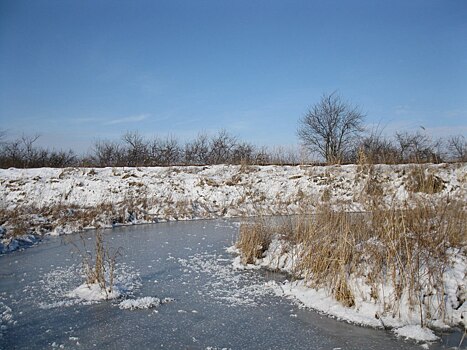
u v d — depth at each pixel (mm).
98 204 17562
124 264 9680
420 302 6059
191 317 6375
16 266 9617
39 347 5309
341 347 5359
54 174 19781
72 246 11945
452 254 6992
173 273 8891
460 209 8273
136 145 32938
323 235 8023
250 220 11719
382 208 8273
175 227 15539
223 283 8180
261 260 9695
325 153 34625
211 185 20359
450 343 5414
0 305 6887
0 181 18672
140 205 17922
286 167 21938
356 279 6727
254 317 6402
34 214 15586
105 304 6926
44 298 7230
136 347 5328
